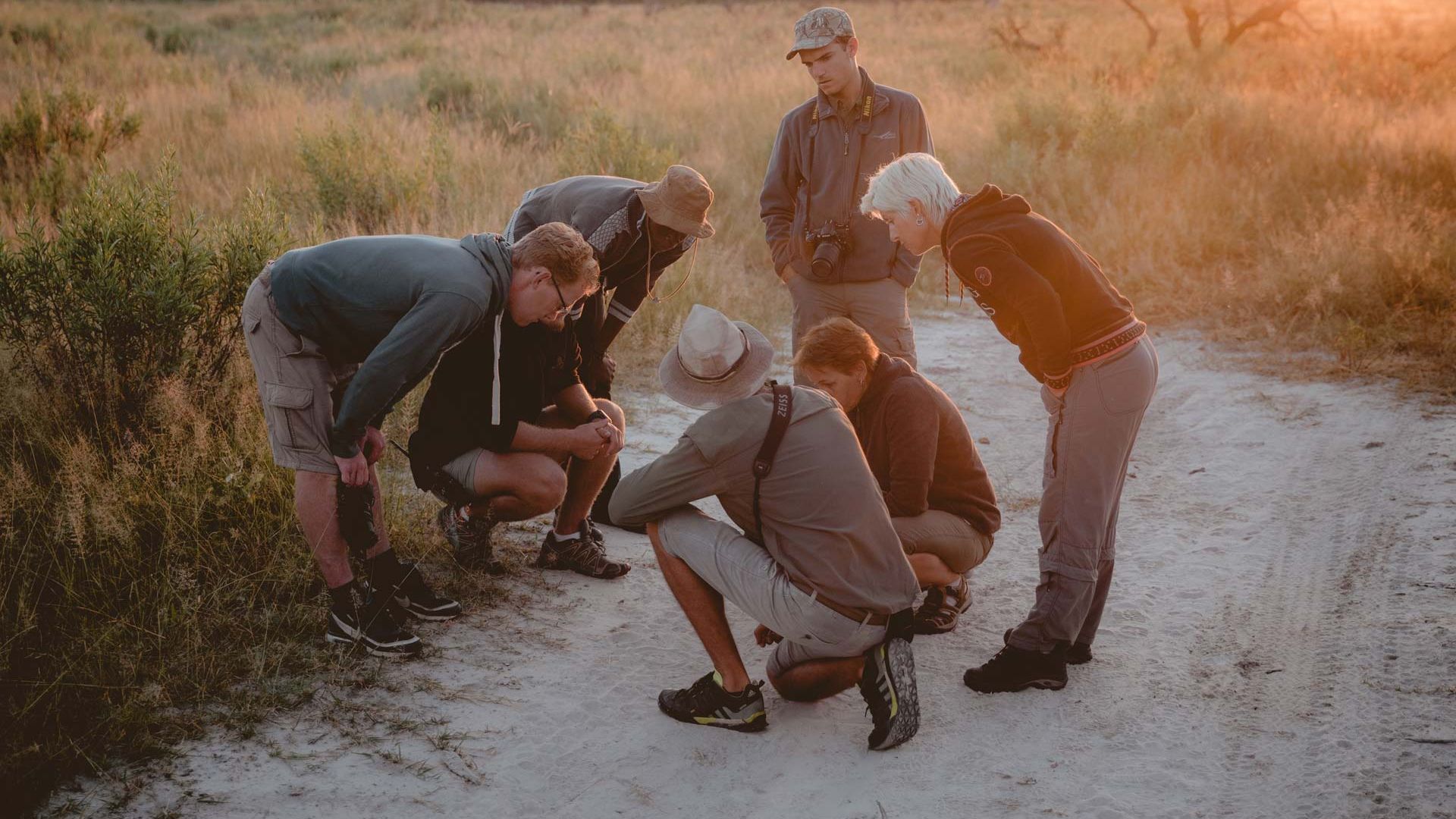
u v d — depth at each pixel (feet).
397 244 9.47
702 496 9.21
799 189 15.51
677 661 10.75
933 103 44.32
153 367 13.12
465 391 10.87
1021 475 16.07
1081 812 8.43
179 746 8.83
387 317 9.41
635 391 18.89
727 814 8.48
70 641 9.83
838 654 9.32
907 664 9.02
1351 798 8.38
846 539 8.87
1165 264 26.58
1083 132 34.22
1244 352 21.24
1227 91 42.34
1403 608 11.30
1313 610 11.55
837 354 10.09
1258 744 9.25
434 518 12.88
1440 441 15.84
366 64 62.18
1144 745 9.33
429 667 10.28
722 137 38.32
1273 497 14.69
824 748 9.39
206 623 10.32
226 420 13.20
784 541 9.04
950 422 10.77
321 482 9.95
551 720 9.59
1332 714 9.57
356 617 10.37
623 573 12.48
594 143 29.78
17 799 7.99
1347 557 12.69
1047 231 9.62
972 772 9.01
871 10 110.01
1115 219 28.37
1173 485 15.38
